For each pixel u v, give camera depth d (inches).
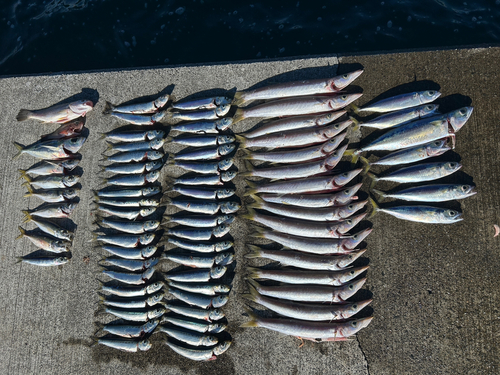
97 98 44.0
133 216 40.9
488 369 37.2
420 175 38.4
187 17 45.8
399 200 40.0
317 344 38.7
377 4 44.0
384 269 39.2
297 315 37.9
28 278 41.8
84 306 41.0
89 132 43.5
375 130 40.8
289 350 38.8
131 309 40.3
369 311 38.8
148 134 41.7
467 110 38.0
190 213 41.5
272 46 44.7
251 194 40.3
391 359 38.0
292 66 42.6
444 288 38.5
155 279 40.9
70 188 42.2
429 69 41.4
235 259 40.4
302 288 38.2
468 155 39.9
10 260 42.2
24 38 46.9
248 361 38.9
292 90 40.4
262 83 42.8
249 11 45.3
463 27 43.0
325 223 38.7
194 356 38.6
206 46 45.4
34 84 44.9
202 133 41.9
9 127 44.4
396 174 39.0
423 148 38.5
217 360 39.2
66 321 40.9
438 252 39.1
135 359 39.9
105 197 42.1
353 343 38.5
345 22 44.1
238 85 42.9
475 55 41.1
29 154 43.4
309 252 39.0
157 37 45.9
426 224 39.5
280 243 39.3
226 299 39.1
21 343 40.8
